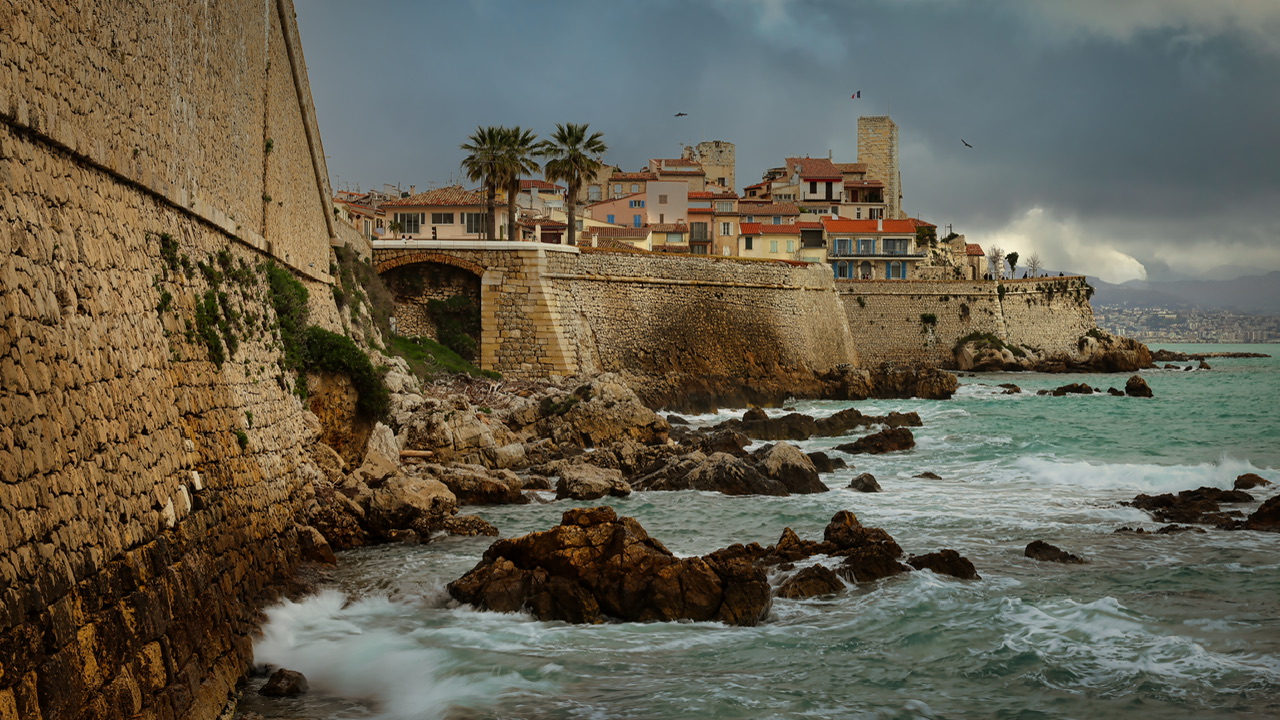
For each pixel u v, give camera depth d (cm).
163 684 1388
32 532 1119
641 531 2502
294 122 3809
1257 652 2056
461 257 6712
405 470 3672
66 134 1462
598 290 7206
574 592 2297
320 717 1720
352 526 2931
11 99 1278
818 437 6178
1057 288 12900
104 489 1354
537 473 4362
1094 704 1812
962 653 2073
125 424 1500
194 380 1980
